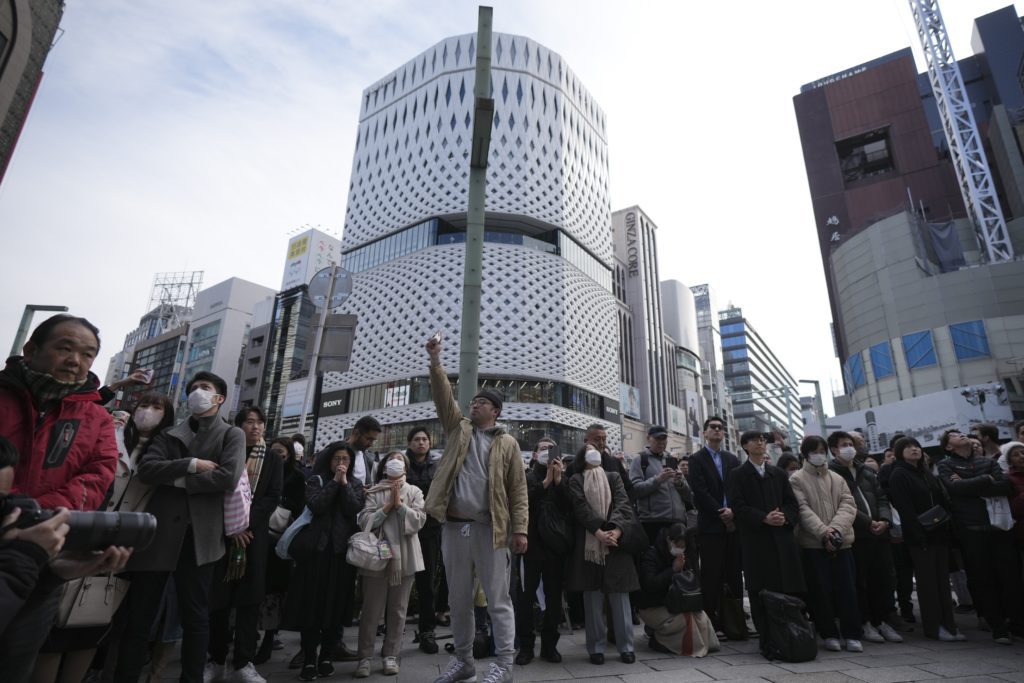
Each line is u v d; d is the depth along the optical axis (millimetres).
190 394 3721
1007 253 46844
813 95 72875
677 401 86625
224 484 3498
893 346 42031
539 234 61625
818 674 4211
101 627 3104
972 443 5941
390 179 64562
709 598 5766
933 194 61594
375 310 59688
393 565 4398
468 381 5527
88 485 2533
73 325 2496
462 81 61812
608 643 5672
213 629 4402
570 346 56531
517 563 5844
